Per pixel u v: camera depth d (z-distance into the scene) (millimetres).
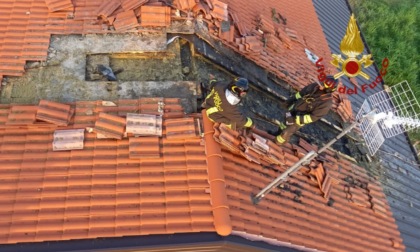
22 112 7277
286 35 11438
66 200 6695
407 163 12836
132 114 7398
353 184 10039
